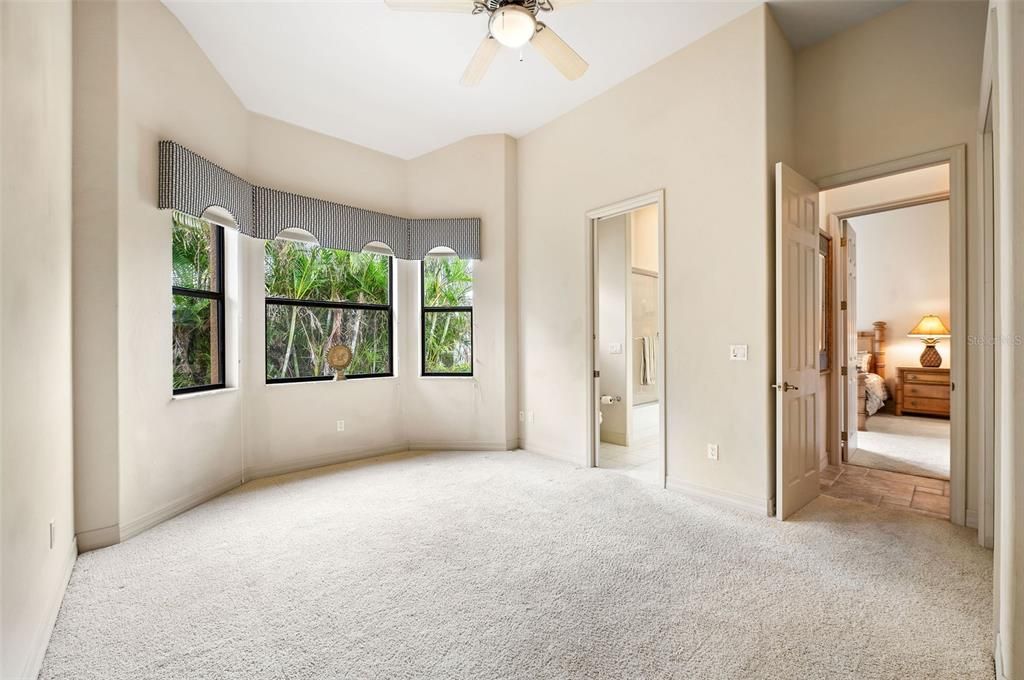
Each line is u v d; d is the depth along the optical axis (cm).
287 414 400
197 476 318
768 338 286
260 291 386
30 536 157
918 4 281
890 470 393
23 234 155
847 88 310
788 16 297
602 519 287
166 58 287
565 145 417
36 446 167
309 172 421
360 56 326
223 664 159
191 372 331
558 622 182
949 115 272
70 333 224
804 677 151
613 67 348
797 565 226
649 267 552
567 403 424
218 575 220
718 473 312
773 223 290
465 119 425
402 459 439
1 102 134
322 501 324
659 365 344
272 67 337
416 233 477
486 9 227
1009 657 130
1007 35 129
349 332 455
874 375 659
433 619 184
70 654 164
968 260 267
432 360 488
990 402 245
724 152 305
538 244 447
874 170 299
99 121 247
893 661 158
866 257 702
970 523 270
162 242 287
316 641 171
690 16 296
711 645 167
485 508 307
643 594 201
